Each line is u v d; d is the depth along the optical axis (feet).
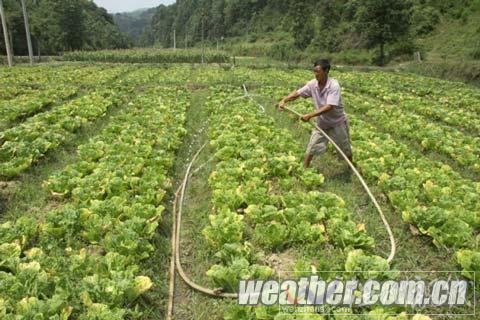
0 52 211.00
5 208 23.77
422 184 27.40
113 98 54.19
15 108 45.24
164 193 23.93
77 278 16.78
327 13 216.33
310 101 53.47
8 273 16.39
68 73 91.86
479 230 22.26
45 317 14.23
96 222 20.12
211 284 17.78
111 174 26.04
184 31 501.15
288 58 193.06
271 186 26.91
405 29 151.23
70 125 38.86
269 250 19.97
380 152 32.40
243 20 381.60
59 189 24.95
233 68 113.91
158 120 41.70
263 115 43.39
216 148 34.01
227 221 20.49
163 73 97.66
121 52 215.92
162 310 16.55
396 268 19.01
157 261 18.99
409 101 58.18
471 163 32.55
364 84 76.89
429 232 20.35
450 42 147.43
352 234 19.62
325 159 32.30
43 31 246.06
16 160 28.37
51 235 19.84
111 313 14.32
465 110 56.70
